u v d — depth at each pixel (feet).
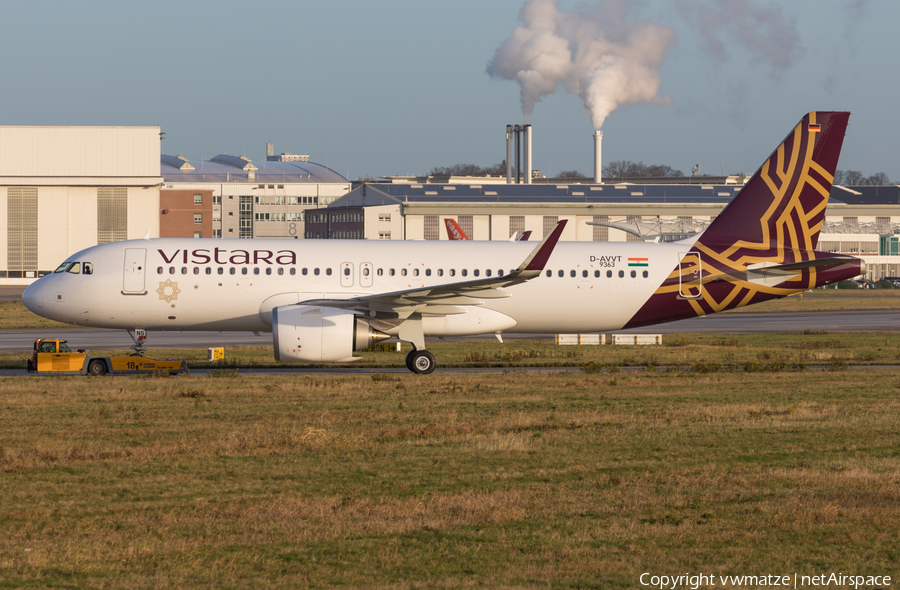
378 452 252.62
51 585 143.95
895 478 223.71
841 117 482.69
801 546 169.78
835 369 498.28
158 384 393.70
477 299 454.40
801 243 488.85
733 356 586.04
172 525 178.60
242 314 460.14
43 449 248.73
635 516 189.78
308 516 185.88
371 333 444.14
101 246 467.52
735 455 254.06
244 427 286.46
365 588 144.56
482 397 365.61
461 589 144.46
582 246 484.74
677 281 481.87
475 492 207.82
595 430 290.56
